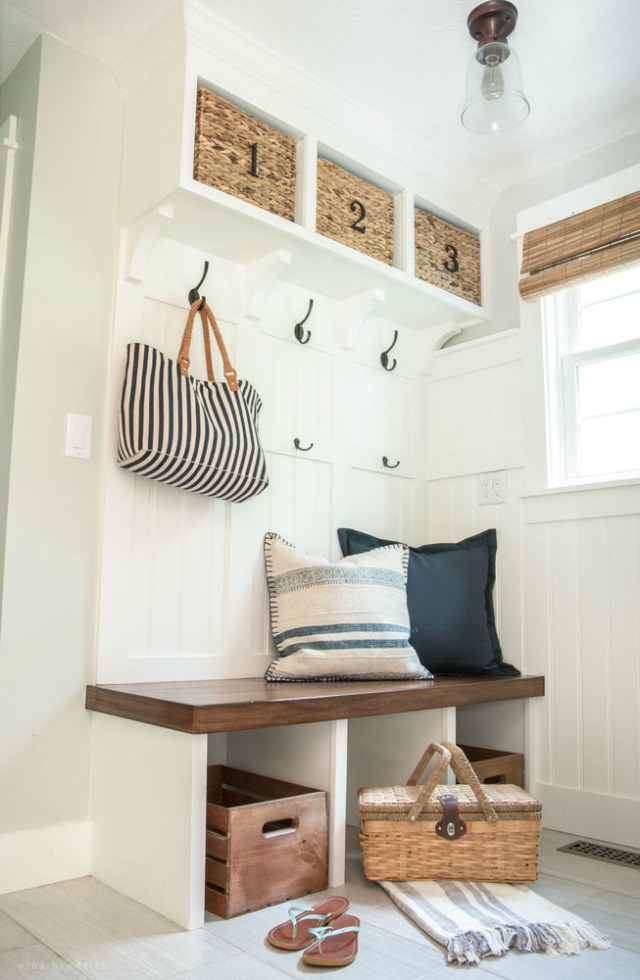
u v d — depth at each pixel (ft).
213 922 5.38
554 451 8.66
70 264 6.95
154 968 4.65
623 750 7.61
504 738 8.51
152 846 5.70
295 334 8.52
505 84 6.37
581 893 6.07
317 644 7.39
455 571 8.57
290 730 6.77
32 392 6.59
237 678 7.61
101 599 6.78
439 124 8.25
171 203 6.82
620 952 5.00
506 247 9.45
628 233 8.08
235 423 7.19
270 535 8.04
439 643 8.25
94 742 6.59
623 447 8.34
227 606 7.65
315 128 7.72
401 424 9.64
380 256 8.37
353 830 7.86
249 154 7.18
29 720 6.31
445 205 9.15
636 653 7.61
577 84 7.61
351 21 6.76
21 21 6.86
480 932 5.05
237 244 7.64
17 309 6.72
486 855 6.08
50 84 7.04
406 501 9.57
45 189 6.89
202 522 7.57
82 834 6.41
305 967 4.70
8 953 4.83
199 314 7.68
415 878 6.08
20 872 6.06
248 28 6.86
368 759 7.93
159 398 6.75
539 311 8.87
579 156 8.76
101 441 6.97
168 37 6.85
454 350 9.70
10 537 6.35
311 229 7.55
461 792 6.46
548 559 8.45
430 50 7.14
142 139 7.16
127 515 7.02
